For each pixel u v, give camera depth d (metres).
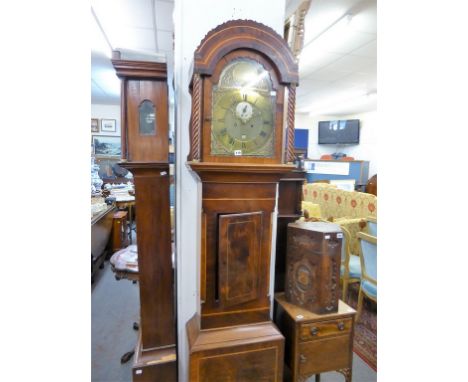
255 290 1.11
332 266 1.19
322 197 4.52
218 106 0.97
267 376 1.10
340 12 2.74
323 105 6.97
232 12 1.20
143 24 2.99
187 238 1.29
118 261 1.77
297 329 1.16
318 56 3.86
